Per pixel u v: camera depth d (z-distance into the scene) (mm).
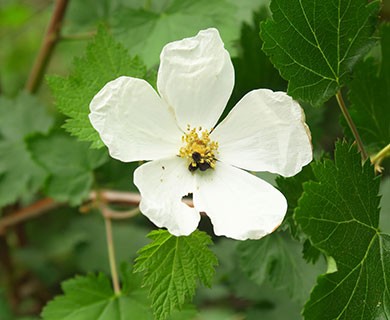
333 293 246
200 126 264
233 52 299
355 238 250
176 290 253
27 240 415
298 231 268
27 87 383
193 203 258
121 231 383
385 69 287
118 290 304
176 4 312
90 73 274
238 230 251
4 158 371
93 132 269
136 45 308
